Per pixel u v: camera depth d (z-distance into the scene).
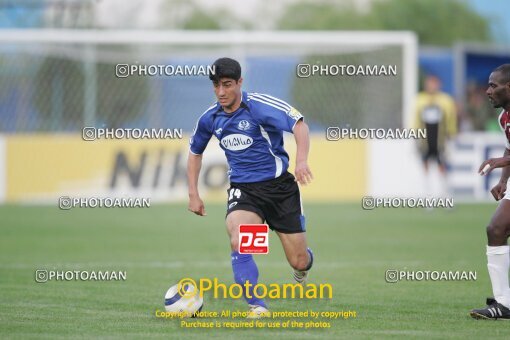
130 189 68.94
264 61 74.62
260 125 26.33
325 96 74.44
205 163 70.38
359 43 72.62
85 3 79.12
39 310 28.08
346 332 24.23
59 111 72.00
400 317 26.81
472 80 104.56
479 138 73.69
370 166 71.38
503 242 26.06
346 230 54.62
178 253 43.88
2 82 71.50
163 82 72.31
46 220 59.56
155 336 23.64
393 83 74.00
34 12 82.38
